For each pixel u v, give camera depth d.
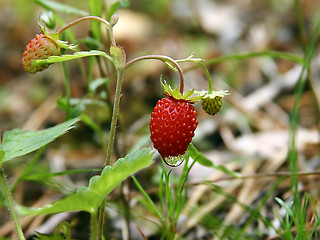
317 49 0.35
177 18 0.45
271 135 0.26
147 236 0.18
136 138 0.26
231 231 0.18
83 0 0.44
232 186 0.21
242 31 0.41
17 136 0.15
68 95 0.19
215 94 0.14
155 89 0.33
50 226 0.19
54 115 0.30
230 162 0.24
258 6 0.47
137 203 0.21
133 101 0.31
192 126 0.14
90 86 0.18
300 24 0.22
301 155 0.23
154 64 0.35
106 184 0.12
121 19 0.42
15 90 0.35
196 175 0.23
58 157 0.25
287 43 0.37
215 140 0.26
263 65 0.34
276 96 0.30
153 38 0.41
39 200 0.22
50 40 0.14
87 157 0.26
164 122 0.13
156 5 0.48
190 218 0.19
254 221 0.19
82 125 0.28
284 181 0.21
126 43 0.40
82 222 0.19
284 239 0.16
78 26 0.41
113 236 0.19
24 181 0.23
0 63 0.38
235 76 0.33
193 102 0.14
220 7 0.47
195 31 0.42
